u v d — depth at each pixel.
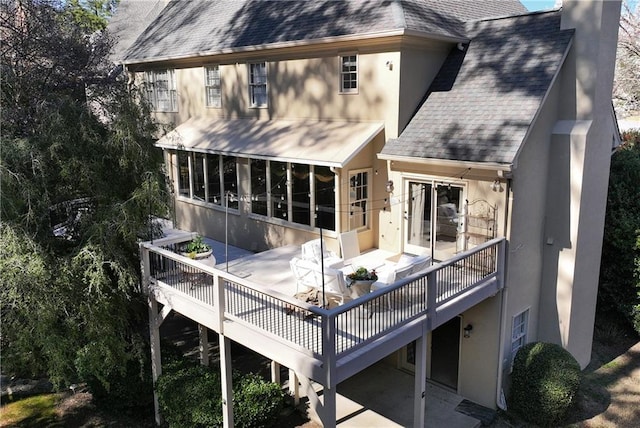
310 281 13.64
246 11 23.09
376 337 11.29
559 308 16.73
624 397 16.55
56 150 13.91
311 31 18.58
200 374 15.10
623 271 19.95
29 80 17.91
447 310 13.31
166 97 26.78
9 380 17.88
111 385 15.59
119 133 14.45
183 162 25.00
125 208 14.23
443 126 16.11
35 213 13.71
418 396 13.01
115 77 25.83
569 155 15.70
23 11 19.36
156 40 26.91
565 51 15.48
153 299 15.09
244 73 21.98
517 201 14.90
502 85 16.06
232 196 22.23
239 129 21.67
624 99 35.00
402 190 17.28
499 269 14.96
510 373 16.36
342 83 18.41
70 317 14.05
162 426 15.34
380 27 16.34
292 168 19.09
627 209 19.95
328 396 10.44
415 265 13.74
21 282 12.69
